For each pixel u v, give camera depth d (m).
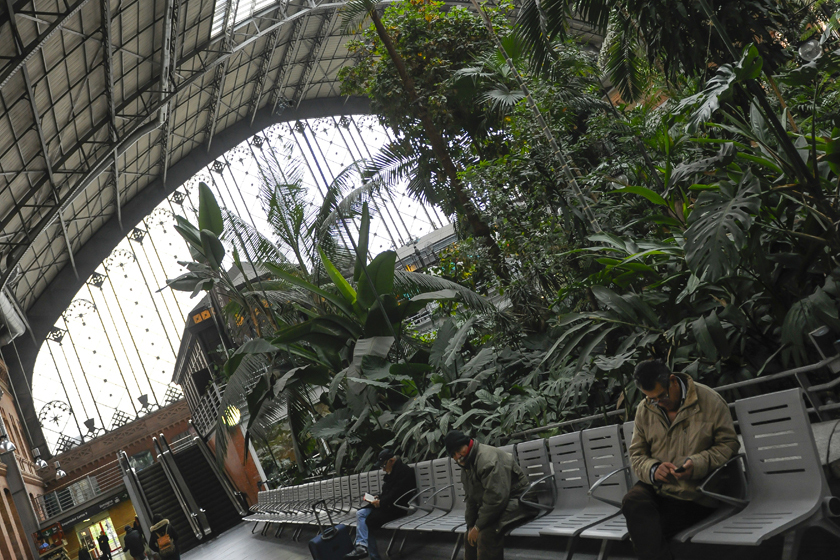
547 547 4.82
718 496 3.07
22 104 19.16
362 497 7.70
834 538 3.17
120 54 21.95
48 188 24.41
